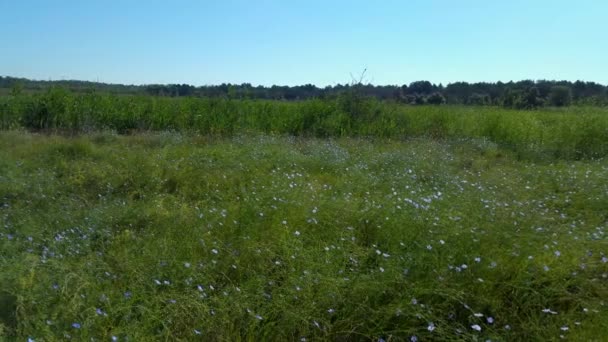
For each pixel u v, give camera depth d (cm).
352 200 510
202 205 538
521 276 339
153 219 477
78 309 283
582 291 332
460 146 1101
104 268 348
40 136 1064
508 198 584
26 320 266
